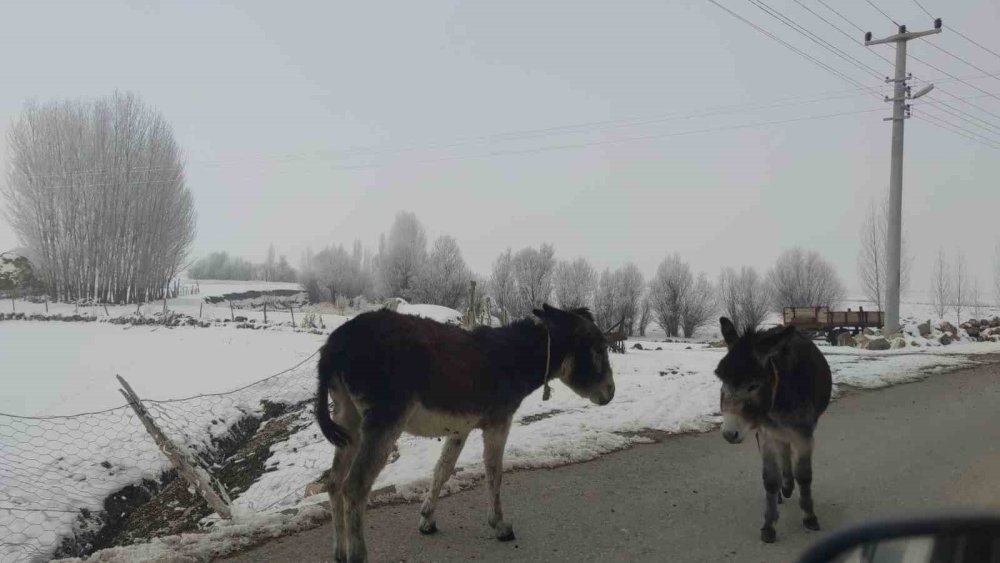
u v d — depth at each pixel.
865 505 6.32
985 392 13.41
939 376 15.69
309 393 14.64
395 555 5.00
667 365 17.36
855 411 11.30
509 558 4.99
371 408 4.52
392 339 4.68
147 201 49.03
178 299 51.66
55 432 11.38
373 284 64.94
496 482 5.30
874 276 51.97
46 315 31.08
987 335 27.70
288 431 12.12
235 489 9.72
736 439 5.02
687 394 12.28
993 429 9.84
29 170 46.78
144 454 10.66
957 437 9.29
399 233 61.88
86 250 47.00
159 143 50.50
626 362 17.34
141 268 48.84
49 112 47.41
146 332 25.62
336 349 4.68
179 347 21.45
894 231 26.20
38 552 7.63
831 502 6.42
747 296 60.34
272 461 10.54
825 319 30.45
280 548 5.03
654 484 7.01
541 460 7.71
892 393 13.20
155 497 9.84
